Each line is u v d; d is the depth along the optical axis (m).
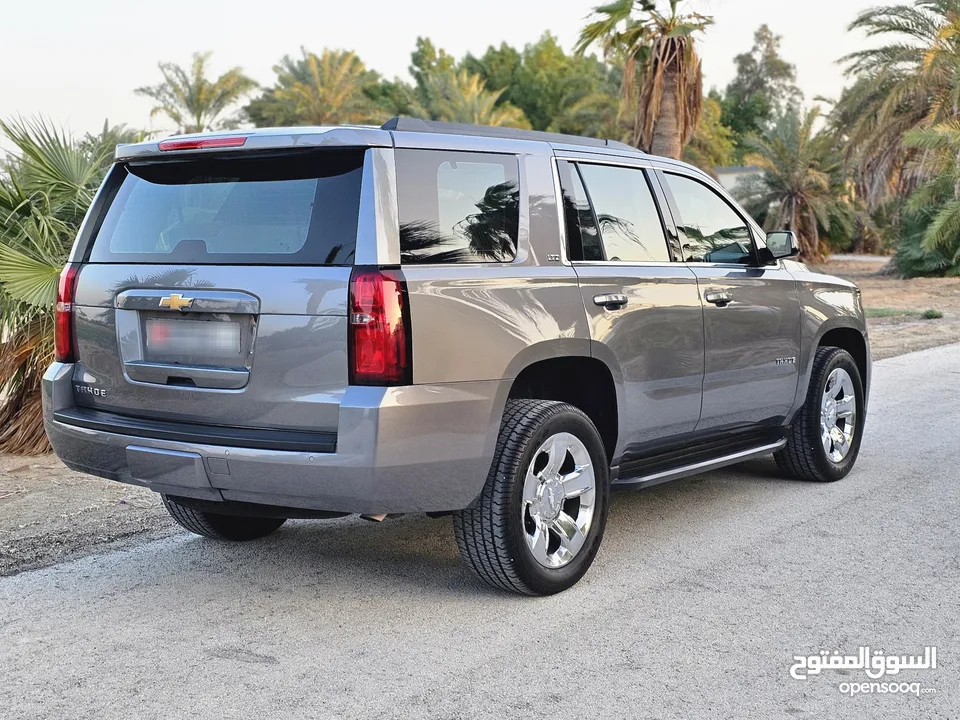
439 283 3.72
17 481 6.29
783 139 43.97
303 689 3.31
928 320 18.84
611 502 5.76
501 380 3.89
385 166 3.71
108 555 4.76
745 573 4.50
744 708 3.20
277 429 3.70
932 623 3.92
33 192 7.85
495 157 4.16
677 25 24.70
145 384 3.98
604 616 3.97
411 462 3.62
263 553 4.79
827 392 6.13
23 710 3.15
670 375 4.79
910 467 6.60
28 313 7.46
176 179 4.07
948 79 28.45
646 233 4.86
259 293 3.69
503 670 3.46
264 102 63.19
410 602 4.13
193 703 3.21
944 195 27.81
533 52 91.00
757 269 5.52
